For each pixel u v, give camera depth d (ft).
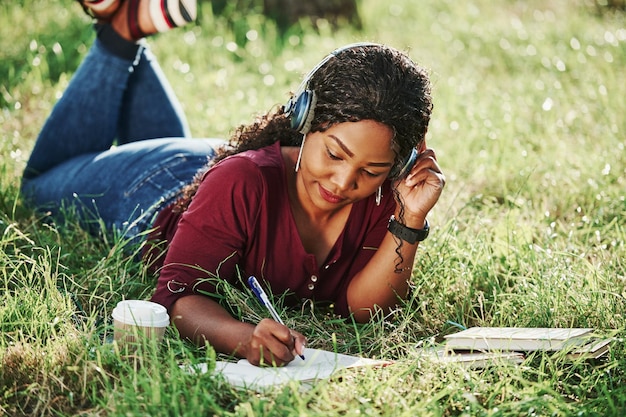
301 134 13.17
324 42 29.60
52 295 12.96
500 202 19.25
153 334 11.44
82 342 11.78
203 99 24.41
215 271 12.78
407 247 13.28
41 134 17.47
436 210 17.71
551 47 30.83
